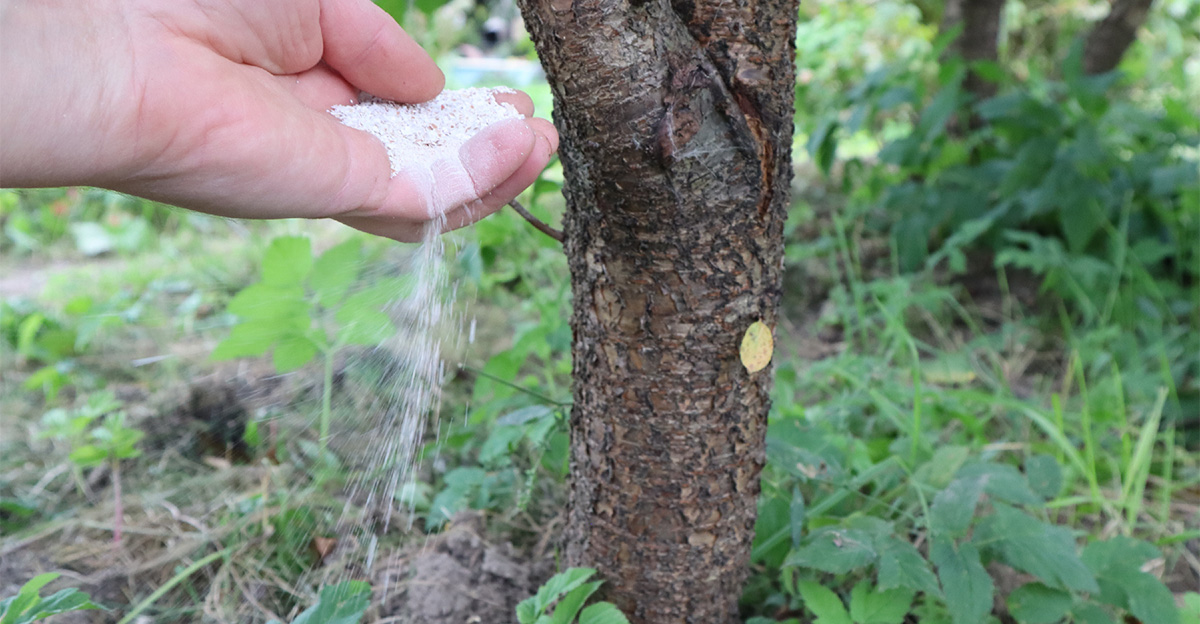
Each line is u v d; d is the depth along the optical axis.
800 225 1.42
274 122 0.58
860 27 2.06
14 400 1.02
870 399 0.88
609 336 0.66
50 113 0.55
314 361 0.97
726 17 0.62
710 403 0.67
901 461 0.77
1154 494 0.86
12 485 0.88
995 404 0.91
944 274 1.29
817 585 0.70
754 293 0.65
